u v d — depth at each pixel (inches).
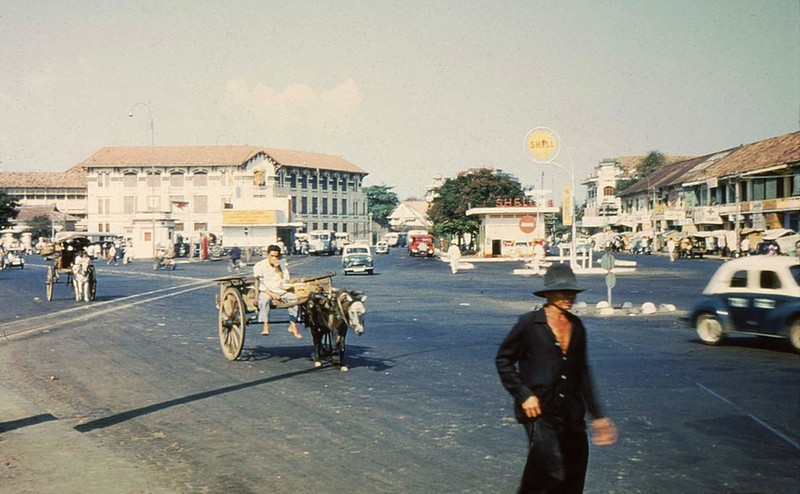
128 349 618.8
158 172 4960.6
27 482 259.8
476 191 3390.7
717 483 256.8
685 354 562.6
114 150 5083.7
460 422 350.3
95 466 279.1
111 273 2139.5
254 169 4950.8
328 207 5674.2
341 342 507.2
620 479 262.7
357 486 258.8
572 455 201.6
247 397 416.8
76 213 5871.1
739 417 353.4
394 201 7573.8
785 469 271.9
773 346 605.0
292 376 484.1
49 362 550.0
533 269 1843.0
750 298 588.4
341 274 1959.9
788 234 2351.1
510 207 2886.3
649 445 306.3
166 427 349.1
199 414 375.2
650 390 420.8
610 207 4881.9
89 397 420.2
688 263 2390.5
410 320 842.2
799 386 430.3
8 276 2102.6
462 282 1574.8
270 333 731.4
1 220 4315.9
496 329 748.0
